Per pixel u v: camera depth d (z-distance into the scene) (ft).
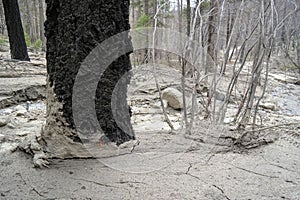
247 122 6.97
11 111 9.82
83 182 4.48
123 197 4.07
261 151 5.90
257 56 6.41
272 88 17.57
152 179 4.57
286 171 4.96
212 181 4.55
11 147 5.97
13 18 19.02
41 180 4.54
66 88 5.04
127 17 5.45
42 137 5.47
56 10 5.06
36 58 24.34
